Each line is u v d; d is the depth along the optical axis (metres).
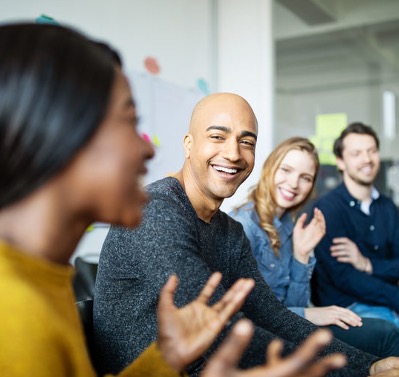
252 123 1.20
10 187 0.45
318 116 3.81
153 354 0.61
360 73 3.75
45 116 0.44
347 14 3.75
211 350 0.88
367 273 2.16
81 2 2.57
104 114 0.47
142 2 3.01
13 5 2.20
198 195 1.19
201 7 3.56
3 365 0.42
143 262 0.98
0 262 0.45
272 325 1.24
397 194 3.64
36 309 0.44
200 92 3.49
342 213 2.26
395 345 1.64
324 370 0.41
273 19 3.69
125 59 2.87
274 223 1.85
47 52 0.46
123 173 0.49
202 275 0.95
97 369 1.06
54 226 0.48
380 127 3.70
